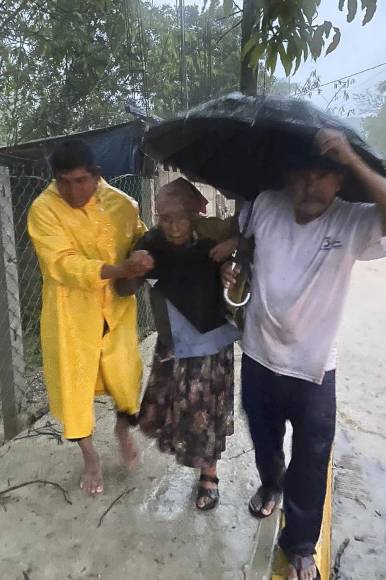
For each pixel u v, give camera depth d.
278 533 2.26
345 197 1.73
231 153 1.89
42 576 2.08
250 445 2.96
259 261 1.87
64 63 6.92
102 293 2.32
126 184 4.77
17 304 3.18
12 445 2.98
